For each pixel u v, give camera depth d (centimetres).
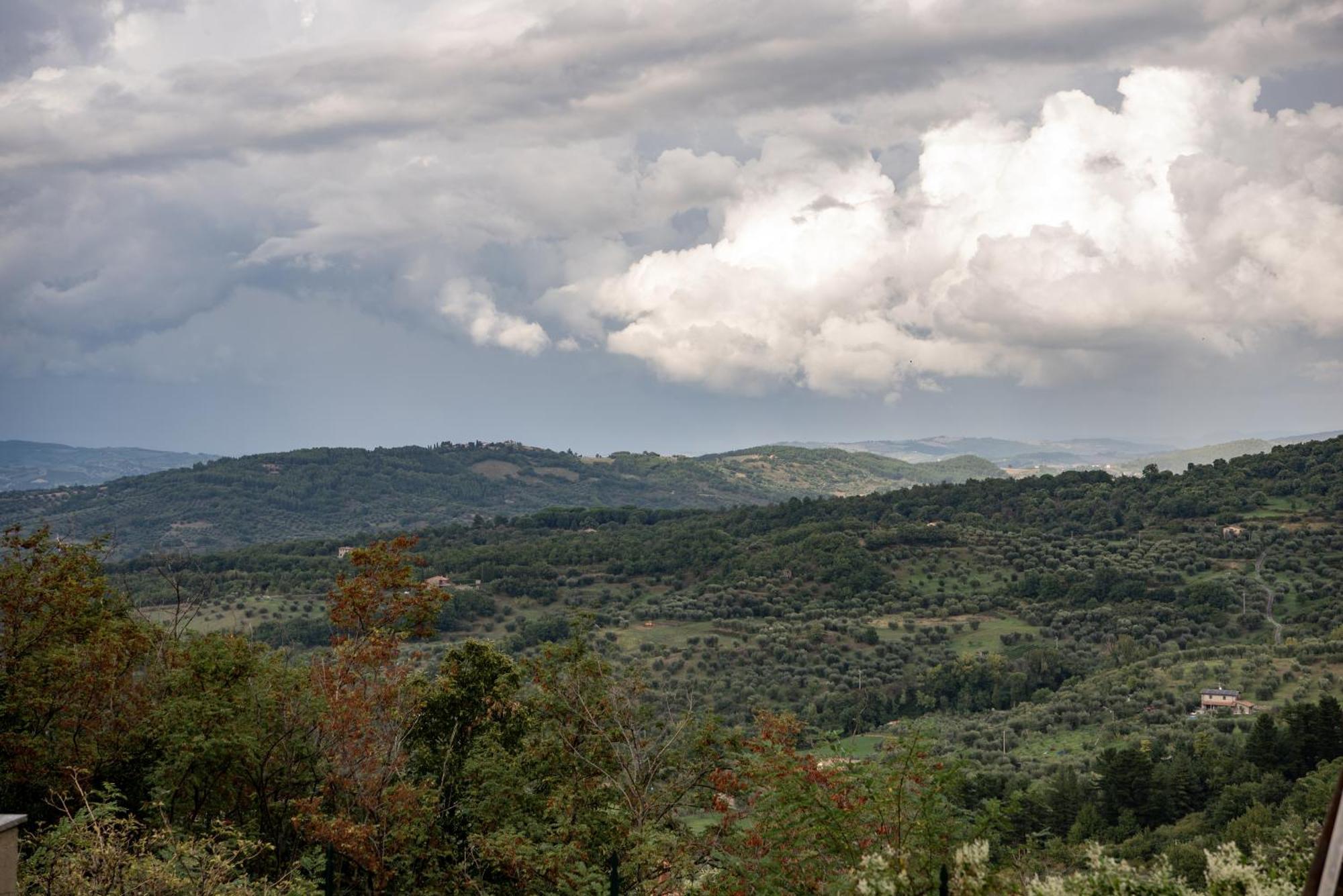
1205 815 4416
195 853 901
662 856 1118
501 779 1667
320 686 1702
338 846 1443
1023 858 674
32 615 1769
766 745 870
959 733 7925
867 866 656
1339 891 417
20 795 1594
